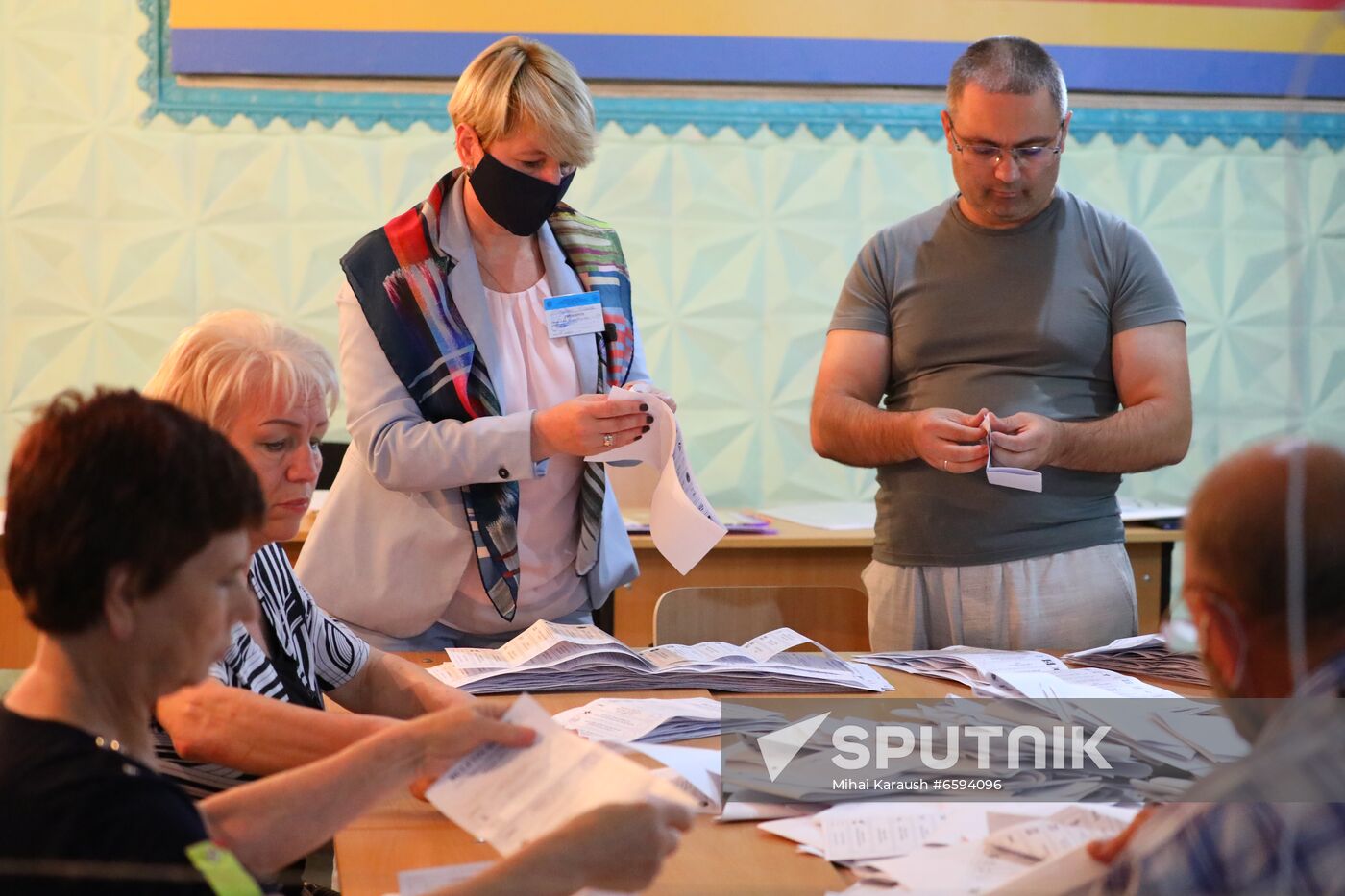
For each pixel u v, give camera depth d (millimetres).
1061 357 2316
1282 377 4125
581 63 3848
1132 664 1925
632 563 2270
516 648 1864
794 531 3309
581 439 1924
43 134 3742
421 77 3824
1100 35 3980
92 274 3797
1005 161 2188
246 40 3744
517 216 2029
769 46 3893
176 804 868
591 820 955
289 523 1475
